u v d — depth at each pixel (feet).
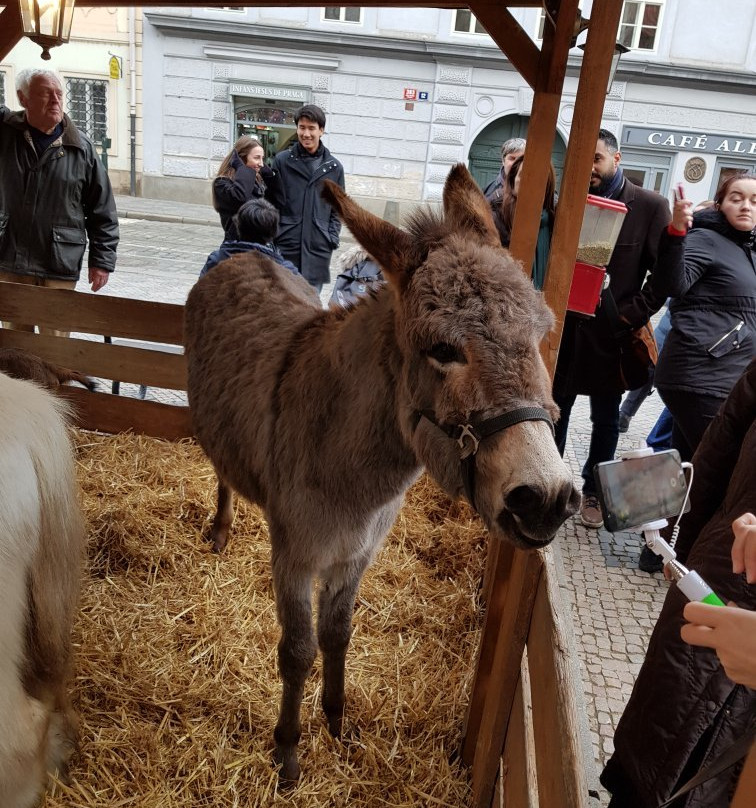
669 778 4.73
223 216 14.06
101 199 14.30
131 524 10.02
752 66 49.85
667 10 49.06
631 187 10.89
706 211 10.75
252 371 7.23
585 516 12.50
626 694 8.29
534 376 4.39
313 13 50.70
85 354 13.01
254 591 9.25
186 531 10.32
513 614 5.30
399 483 5.85
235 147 14.08
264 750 6.91
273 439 6.46
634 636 9.43
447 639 8.70
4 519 4.60
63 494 5.28
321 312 6.98
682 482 3.84
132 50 52.95
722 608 2.94
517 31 7.44
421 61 51.70
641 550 11.57
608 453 12.35
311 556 6.22
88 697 7.25
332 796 6.52
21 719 5.07
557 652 4.25
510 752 5.38
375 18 50.80
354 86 52.90
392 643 8.57
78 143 13.56
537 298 4.63
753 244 10.55
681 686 4.69
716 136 51.57
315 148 15.83
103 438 12.71
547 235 10.02
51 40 9.51
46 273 14.10
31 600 5.16
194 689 7.48
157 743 6.76
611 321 10.88
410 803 6.45
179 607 8.78
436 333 4.46
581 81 6.24
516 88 51.34
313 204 16.05
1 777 4.97
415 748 7.07
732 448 5.17
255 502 7.54
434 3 8.35
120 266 29.81
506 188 10.46
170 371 12.64
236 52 52.49
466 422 4.42
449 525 10.92
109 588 9.00
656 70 49.85
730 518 4.69
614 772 5.34
